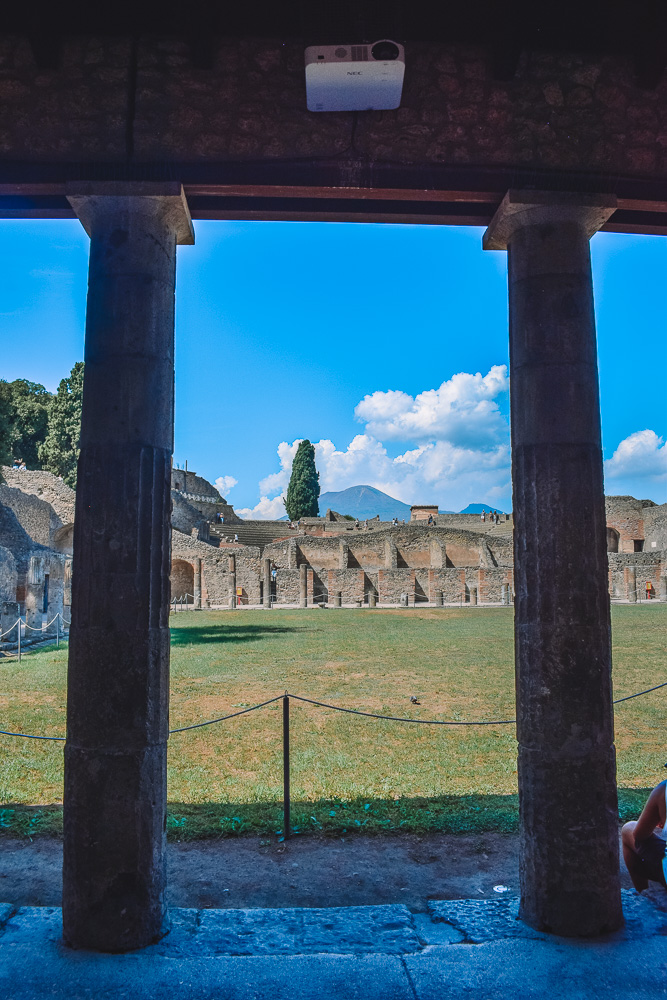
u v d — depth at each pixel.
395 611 33.59
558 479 3.82
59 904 4.29
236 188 3.94
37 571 23.16
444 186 3.98
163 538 3.77
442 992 3.11
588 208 4.01
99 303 3.83
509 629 23.17
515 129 4.05
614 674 13.36
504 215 4.04
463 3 3.98
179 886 4.53
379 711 10.15
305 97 3.99
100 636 3.58
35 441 50.81
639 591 42.09
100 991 3.09
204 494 66.06
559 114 4.10
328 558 47.62
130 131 3.91
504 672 13.62
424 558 49.66
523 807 3.76
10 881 4.60
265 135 3.95
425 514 64.69
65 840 3.54
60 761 7.47
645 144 4.14
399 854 5.05
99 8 3.90
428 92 4.04
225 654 16.53
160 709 3.66
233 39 3.99
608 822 3.66
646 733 8.74
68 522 38.53
